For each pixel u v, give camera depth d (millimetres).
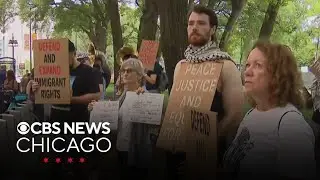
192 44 3518
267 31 28500
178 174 3557
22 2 43156
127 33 47000
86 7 39625
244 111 3207
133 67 4695
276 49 2369
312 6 35031
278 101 2332
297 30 37156
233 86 3256
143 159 4641
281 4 27938
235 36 33688
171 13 7938
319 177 2404
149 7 17922
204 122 2914
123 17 45688
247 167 2387
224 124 3232
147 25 18188
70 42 5316
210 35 3504
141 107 4527
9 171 5723
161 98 4453
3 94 12180
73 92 5352
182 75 3516
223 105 3279
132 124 4613
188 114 3123
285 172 2186
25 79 13242
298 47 37312
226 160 2648
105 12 36438
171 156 3625
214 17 3514
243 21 32562
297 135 2188
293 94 2344
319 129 4309
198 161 2982
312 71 6004
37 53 5207
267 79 2354
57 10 40812
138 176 4719
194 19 3484
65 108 5391
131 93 4613
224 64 3295
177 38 7945
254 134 2371
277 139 2254
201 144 2949
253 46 2471
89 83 5363
